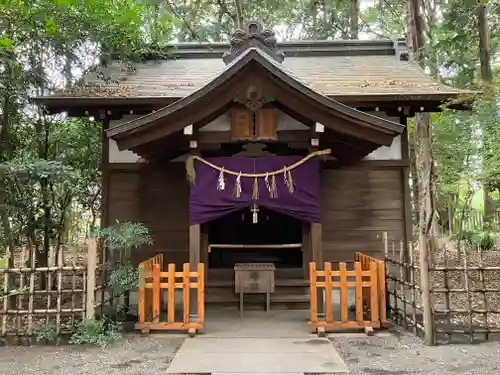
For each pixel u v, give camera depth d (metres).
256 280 6.88
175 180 8.07
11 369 4.45
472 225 17.98
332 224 7.97
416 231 14.61
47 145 8.23
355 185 8.05
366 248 7.92
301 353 4.93
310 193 6.26
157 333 5.84
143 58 10.04
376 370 4.38
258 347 5.18
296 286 7.39
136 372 4.37
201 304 5.80
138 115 8.11
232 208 6.25
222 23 17.56
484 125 7.93
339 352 5.01
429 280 5.38
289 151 6.79
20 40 6.93
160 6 15.40
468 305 5.40
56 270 5.53
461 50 11.62
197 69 9.87
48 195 7.78
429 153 11.65
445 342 5.34
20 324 5.58
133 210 8.01
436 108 7.97
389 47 11.02
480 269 5.39
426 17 14.42
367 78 9.00
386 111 8.11
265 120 6.29
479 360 4.63
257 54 5.80
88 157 9.37
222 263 9.84
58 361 4.71
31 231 7.54
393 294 6.66
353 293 7.69
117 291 6.52
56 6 6.66
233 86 6.00
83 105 7.51
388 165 8.01
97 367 4.52
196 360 4.70
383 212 8.00
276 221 10.42
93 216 10.41
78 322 5.76
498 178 9.02
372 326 5.76
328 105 5.87
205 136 6.34
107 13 7.37
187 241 7.94
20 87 6.94
